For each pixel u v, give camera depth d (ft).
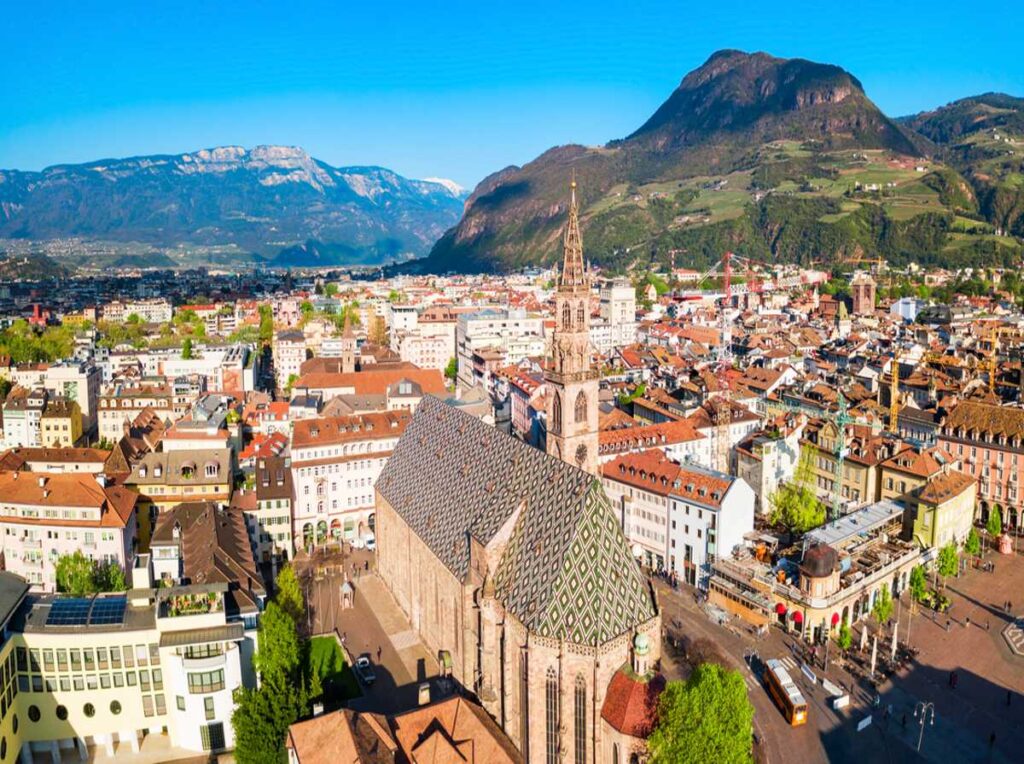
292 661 389.19
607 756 329.72
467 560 403.95
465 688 398.83
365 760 296.71
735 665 447.83
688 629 487.20
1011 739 388.98
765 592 489.67
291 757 324.80
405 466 527.81
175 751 383.45
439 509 457.27
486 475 426.92
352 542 639.35
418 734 330.13
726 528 524.52
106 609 393.91
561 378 474.90
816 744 385.09
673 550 559.79
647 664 333.01
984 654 465.06
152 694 385.91
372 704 410.93
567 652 331.57
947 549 549.13
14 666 372.17
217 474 593.01
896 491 615.16
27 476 543.39
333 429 643.45
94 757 379.55
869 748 382.42
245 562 467.52
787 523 586.45
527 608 348.18
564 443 484.33
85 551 527.81
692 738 293.84
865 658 458.50
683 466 570.05
